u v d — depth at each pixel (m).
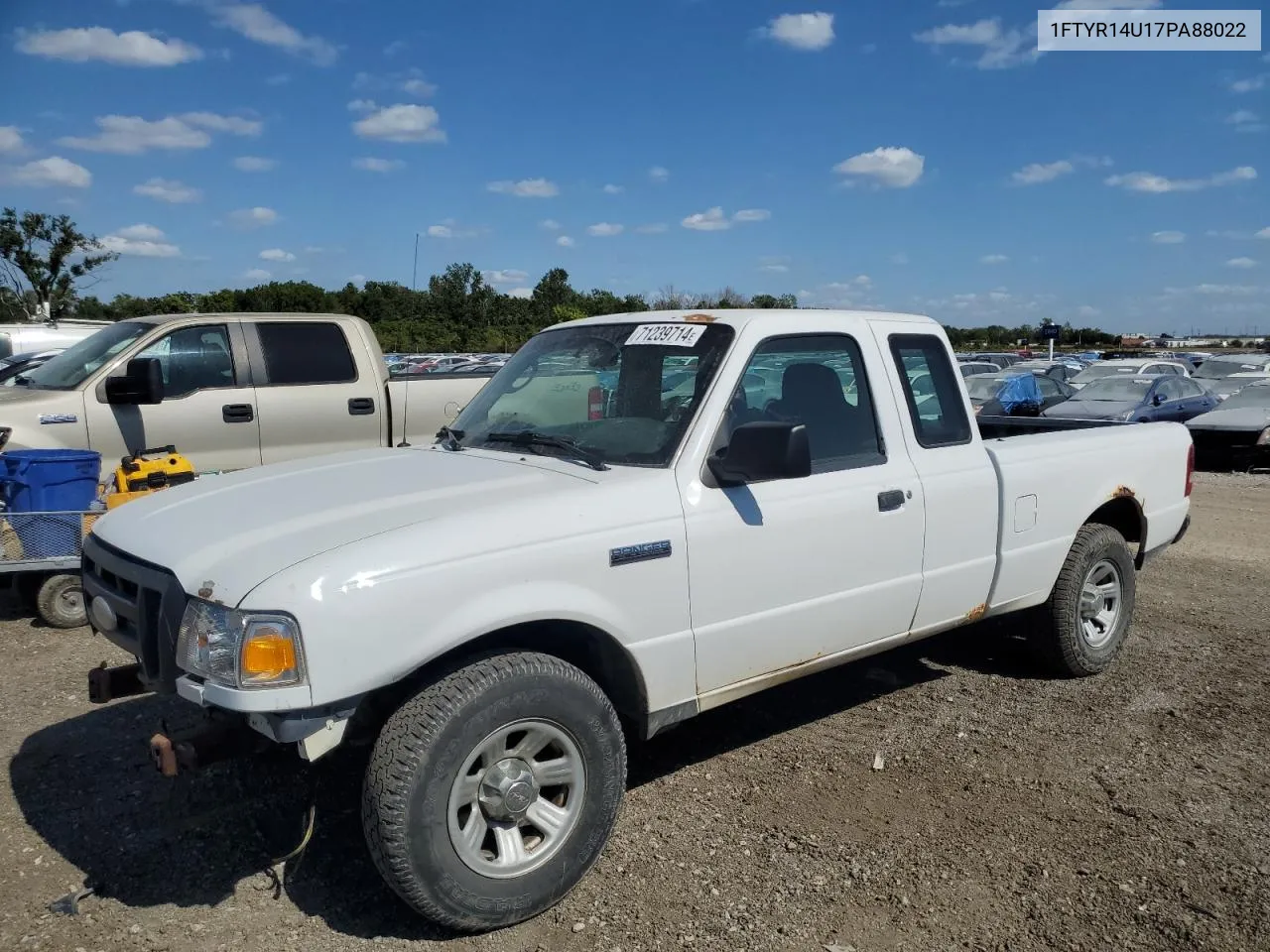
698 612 3.52
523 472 3.54
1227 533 9.91
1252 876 3.41
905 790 4.05
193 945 2.98
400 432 8.57
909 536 4.21
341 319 8.48
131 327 7.72
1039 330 39.28
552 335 4.53
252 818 3.80
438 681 2.95
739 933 3.07
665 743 4.54
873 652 4.29
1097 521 5.76
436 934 3.05
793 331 3.98
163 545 3.13
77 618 6.28
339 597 2.74
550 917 3.15
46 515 5.98
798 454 3.29
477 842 3.01
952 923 3.13
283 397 7.94
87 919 3.12
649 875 3.40
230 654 2.71
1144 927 3.12
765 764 4.31
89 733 4.59
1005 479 4.66
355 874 3.41
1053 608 5.18
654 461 3.55
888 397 4.28
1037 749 4.47
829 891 3.31
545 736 3.11
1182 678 5.43
